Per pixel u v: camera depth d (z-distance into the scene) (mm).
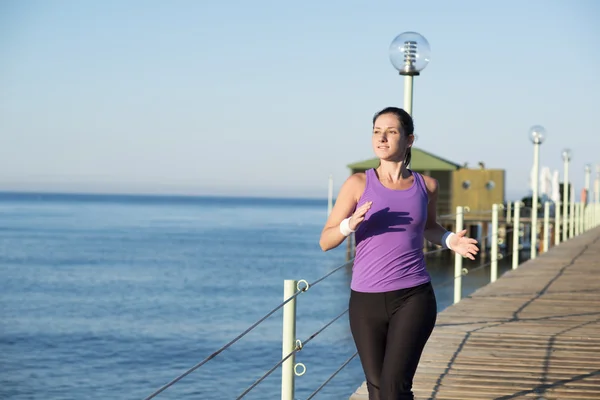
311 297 27141
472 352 6645
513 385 5621
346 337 18688
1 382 14633
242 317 22812
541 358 6445
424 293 3672
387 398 3541
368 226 3695
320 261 44250
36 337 19422
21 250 49500
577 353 6637
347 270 38656
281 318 22672
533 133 15438
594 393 5438
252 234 74375
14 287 30609
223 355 16812
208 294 28547
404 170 3824
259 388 13781
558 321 8117
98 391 14016
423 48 6438
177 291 29438
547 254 15781
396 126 3711
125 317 22766
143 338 19266
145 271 37312
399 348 3570
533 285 10938
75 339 19141
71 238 62906
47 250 49844
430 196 3838
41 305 25453
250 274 36375
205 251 50656
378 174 3783
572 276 11984
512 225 33188
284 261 44000
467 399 5266
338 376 14500
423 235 3994
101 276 34906
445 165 33969
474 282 29578
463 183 34531
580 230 24141
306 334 19141
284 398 4289
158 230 78938
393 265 3662
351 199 3750
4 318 22516
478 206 34406
